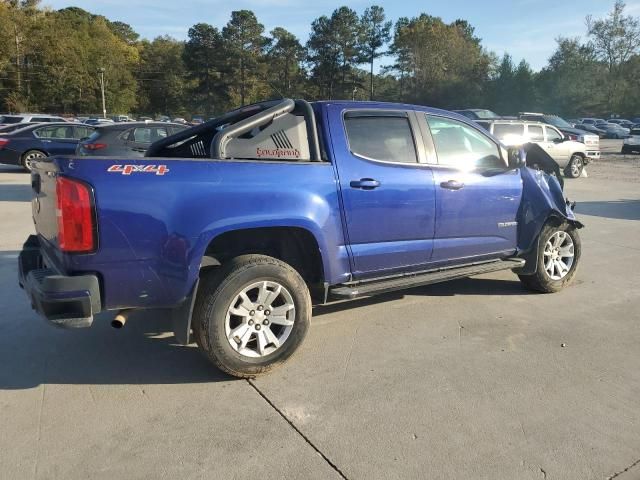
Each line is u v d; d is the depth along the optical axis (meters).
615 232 8.88
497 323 4.74
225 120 4.77
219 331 3.47
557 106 75.88
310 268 4.05
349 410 3.29
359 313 4.95
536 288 5.57
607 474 2.72
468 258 4.87
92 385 3.57
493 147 5.10
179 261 3.33
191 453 2.85
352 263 4.09
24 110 77.06
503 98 79.19
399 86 93.19
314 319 4.80
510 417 3.22
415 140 4.47
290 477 2.67
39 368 3.80
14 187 12.97
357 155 4.10
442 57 87.00
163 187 3.28
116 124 11.09
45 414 3.20
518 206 5.17
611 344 4.30
